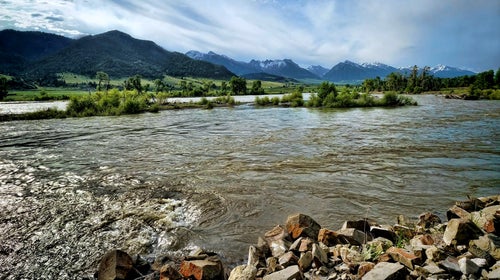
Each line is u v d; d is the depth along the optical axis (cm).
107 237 704
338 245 602
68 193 1024
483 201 838
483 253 508
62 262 596
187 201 951
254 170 1325
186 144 1984
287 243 625
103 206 902
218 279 504
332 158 1541
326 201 957
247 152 1709
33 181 1170
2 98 10562
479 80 12456
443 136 2173
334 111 4647
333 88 6019
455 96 7956
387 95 5731
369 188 1080
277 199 973
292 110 4938
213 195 1009
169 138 2248
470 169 1312
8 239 690
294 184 1128
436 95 10500
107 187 1093
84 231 734
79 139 2247
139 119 3788
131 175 1257
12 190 1055
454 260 482
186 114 4441
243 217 833
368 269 473
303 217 681
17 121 3672
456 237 555
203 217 828
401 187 1089
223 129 2717
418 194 1016
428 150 1708
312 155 1614
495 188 1065
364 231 686
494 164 1391
